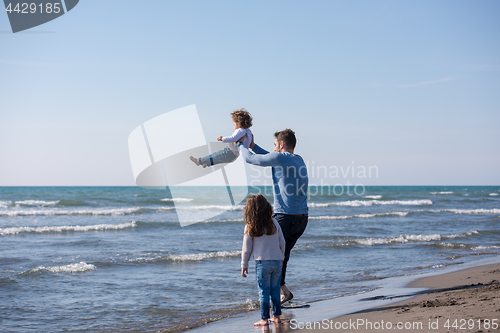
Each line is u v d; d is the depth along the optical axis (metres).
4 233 12.73
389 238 11.98
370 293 5.28
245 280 6.50
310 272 7.20
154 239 11.79
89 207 25.25
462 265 7.74
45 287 5.87
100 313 4.62
